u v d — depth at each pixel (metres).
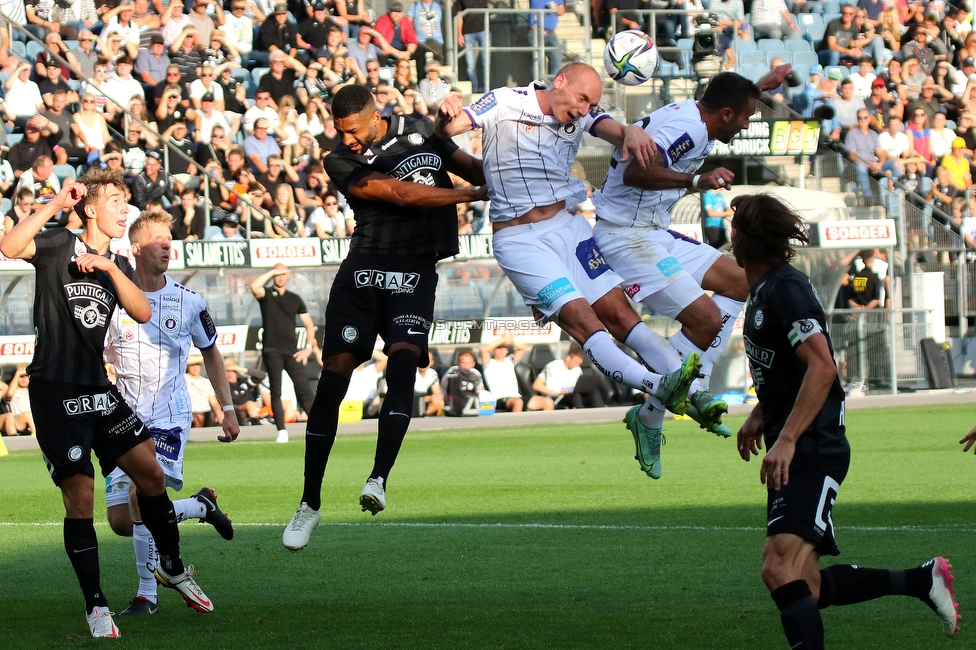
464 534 14.19
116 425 9.73
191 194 31.98
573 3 41.75
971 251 39.00
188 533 15.02
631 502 16.41
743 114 11.79
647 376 10.62
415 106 37.78
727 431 10.51
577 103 11.18
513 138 11.30
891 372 35.22
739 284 12.52
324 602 10.63
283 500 17.61
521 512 15.82
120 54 35.22
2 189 31.33
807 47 45.72
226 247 30.70
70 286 9.42
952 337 39.16
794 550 7.71
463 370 31.72
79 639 9.21
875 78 44.25
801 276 7.98
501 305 32.56
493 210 11.58
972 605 9.89
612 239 12.20
